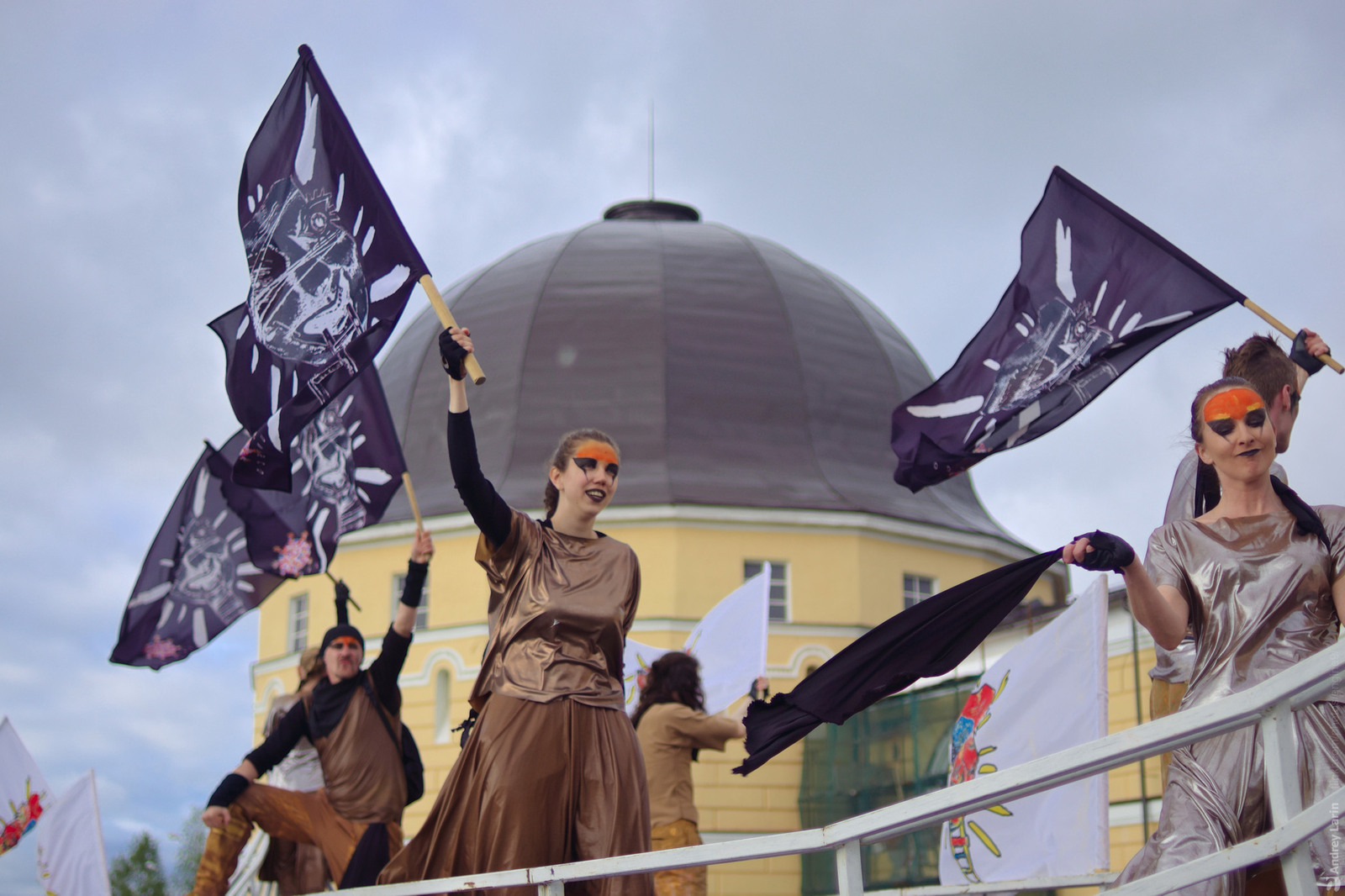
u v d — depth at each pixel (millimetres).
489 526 5562
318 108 7246
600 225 36500
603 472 5762
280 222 7199
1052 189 7258
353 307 6879
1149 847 3904
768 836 3900
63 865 12211
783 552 30297
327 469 9844
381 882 5590
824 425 32469
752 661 12008
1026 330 7215
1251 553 4180
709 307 33375
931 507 32469
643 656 12078
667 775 9055
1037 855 7191
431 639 30391
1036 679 7625
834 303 35219
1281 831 3242
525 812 5297
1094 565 3928
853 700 4434
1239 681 4066
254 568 11117
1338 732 3861
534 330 32875
